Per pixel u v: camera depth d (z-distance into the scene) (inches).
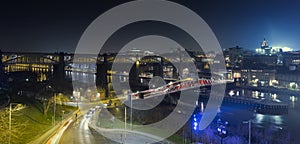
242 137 2207.2
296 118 3725.4
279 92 5472.4
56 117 2866.6
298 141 2432.3
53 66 6141.7
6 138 1787.6
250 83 6343.5
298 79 6092.5
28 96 3339.1
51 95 3511.3
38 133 2158.0
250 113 3905.0
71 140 1957.4
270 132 2679.6
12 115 2277.3
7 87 3700.8
